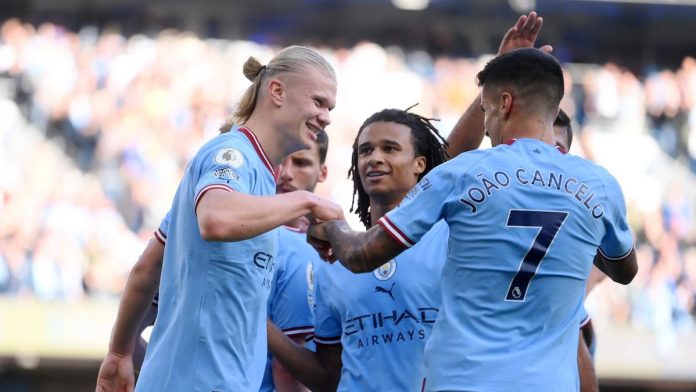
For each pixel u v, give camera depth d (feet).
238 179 13.47
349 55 66.23
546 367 13.10
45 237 51.55
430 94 64.80
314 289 17.56
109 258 51.80
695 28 71.00
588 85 67.26
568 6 69.97
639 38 71.51
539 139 14.12
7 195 52.95
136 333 16.33
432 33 69.97
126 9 67.00
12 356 48.83
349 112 62.28
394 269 16.39
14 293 49.60
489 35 70.23
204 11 67.97
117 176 55.52
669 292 55.83
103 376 16.19
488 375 13.00
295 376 17.56
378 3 68.95
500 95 14.23
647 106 66.90
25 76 59.57
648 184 61.93
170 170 56.39
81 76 60.08
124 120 58.23
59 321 49.52
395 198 16.94
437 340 13.57
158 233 15.76
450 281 13.74
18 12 65.98
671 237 59.41
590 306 53.11
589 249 13.76
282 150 14.37
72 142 57.00
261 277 14.12
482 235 13.46
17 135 56.65
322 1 68.39
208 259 13.70
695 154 64.64
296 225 18.94
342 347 17.16
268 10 68.80
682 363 53.47
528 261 13.37
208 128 59.36
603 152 63.93
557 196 13.57
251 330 14.08
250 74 14.65
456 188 13.62
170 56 62.64
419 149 16.99
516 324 13.28
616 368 52.80
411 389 15.98
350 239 14.20
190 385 13.58
